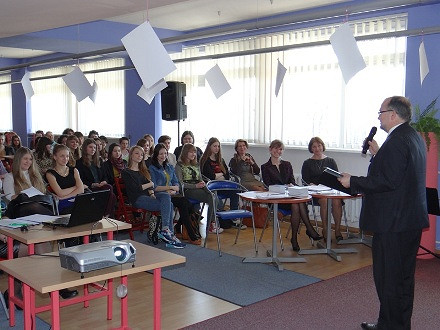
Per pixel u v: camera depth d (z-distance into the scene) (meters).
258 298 3.90
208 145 6.45
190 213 5.85
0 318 3.46
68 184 4.70
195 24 7.57
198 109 8.29
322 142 5.92
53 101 11.65
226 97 7.83
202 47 8.12
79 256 2.30
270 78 7.19
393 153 2.84
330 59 6.47
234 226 6.49
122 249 2.43
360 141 6.21
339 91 6.42
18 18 4.83
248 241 5.78
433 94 5.30
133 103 9.07
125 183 5.61
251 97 7.48
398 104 2.96
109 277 2.38
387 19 5.86
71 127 11.22
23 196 3.75
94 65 10.28
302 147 6.83
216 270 4.62
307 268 4.71
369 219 2.96
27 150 4.22
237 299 3.88
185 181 6.00
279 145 6.02
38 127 12.14
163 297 3.92
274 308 3.70
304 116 6.81
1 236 3.56
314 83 6.66
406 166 2.85
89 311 3.61
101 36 7.16
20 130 12.38
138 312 3.60
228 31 5.17
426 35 5.29
